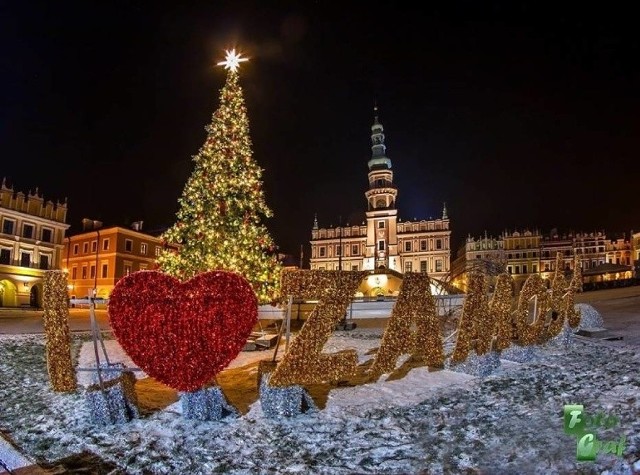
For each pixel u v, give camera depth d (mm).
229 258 13781
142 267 53219
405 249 75688
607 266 37219
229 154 14516
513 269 81188
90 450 4543
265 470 4004
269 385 5336
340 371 5598
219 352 5234
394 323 6594
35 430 5188
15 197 44219
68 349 5352
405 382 7227
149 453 4426
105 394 5289
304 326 5512
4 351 11711
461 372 7859
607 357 8922
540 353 9695
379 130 78375
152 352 5082
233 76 15062
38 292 45344
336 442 4617
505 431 4812
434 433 4828
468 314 7754
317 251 81000
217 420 5297
